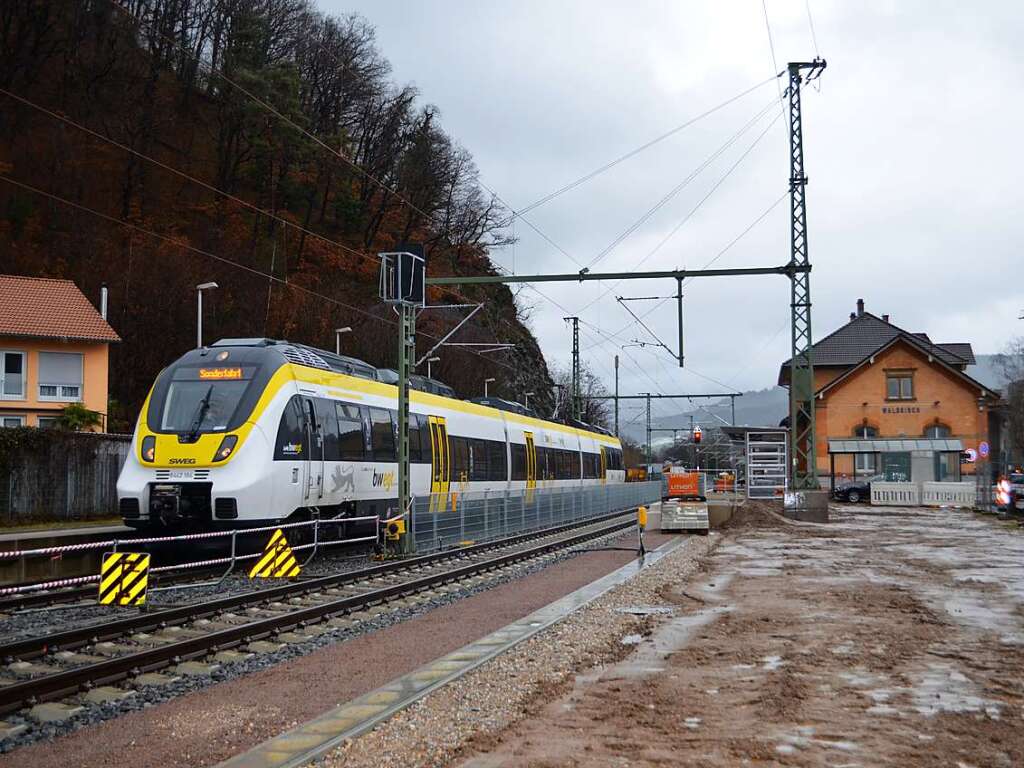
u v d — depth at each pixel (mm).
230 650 11594
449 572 19094
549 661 10742
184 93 78688
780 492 43875
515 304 93938
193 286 60812
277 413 20203
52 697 9047
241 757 7168
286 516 20281
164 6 77312
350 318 68625
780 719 8156
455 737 7680
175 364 20922
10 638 12172
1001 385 88062
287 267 72250
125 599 13594
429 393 28703
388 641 12484
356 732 7750
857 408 62406
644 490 53031
